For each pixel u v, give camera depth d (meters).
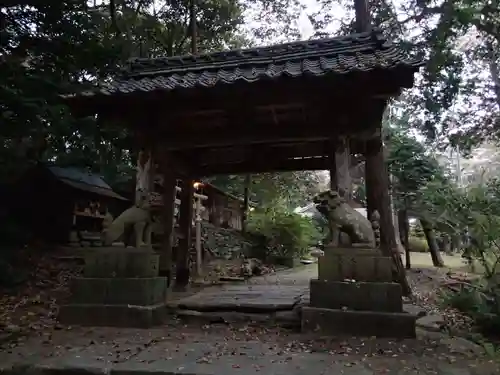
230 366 3.52
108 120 6.02
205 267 12.64
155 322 5.21
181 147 6.27
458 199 7.04
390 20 10.16
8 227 9.70
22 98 7.10
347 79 4.76
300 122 5.82
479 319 5.35
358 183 13.09
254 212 17.56
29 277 8.22
